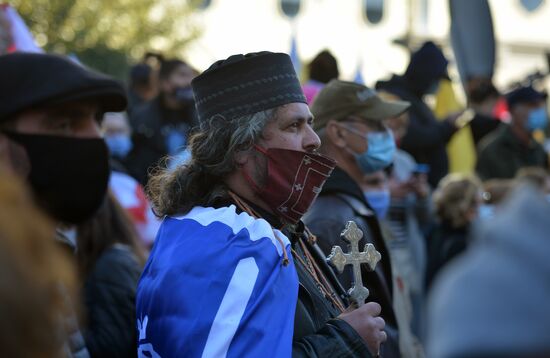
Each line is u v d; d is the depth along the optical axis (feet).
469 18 57.06
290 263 20.38
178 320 19.33
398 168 47.21
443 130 53.52
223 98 21.45
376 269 25.90
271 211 21.67
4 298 8.89
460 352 8.70
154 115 49.57
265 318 19.19
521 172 52.70
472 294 8.82
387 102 29.78
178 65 49.52
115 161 45.37
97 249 28.53
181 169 21.80
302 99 21.91
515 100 60.54
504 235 8.91
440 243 47.78
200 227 20.43
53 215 19.63
